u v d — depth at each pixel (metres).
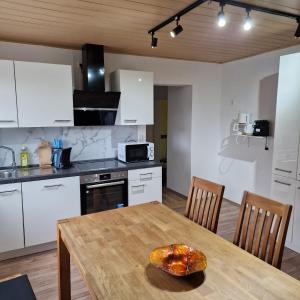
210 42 3.26
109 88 3.83
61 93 3.09
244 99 4.29
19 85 2.87
